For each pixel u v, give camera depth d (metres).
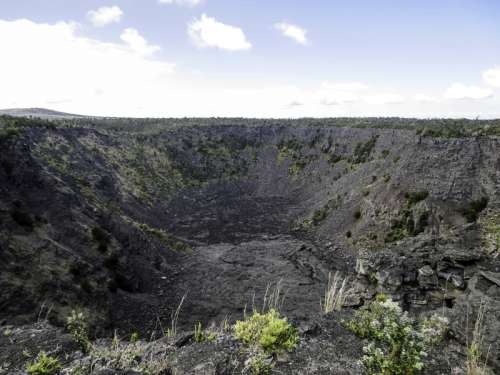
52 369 7.89
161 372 7.26
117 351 8.45
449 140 45.91
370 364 6.99
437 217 39.03
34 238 26.86
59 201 34.41
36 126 63.66
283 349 7.81
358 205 52.03
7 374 8.06
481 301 9.94
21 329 10.47
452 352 7.99
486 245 28.36
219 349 7.92
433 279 16.16
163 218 65.94
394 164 52.91
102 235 34.88
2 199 28.23
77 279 26.47
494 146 41.56
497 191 37.81
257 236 56.34
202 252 48.44
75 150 66.19
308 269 40.00
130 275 33.72
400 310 7.12
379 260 18.25
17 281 21.89
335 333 8.66
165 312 29.17
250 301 32.12
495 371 7.36
